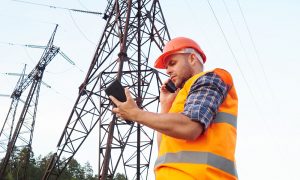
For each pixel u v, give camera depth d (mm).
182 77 3188
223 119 2750
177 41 3295
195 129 2514
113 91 2844
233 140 2750
